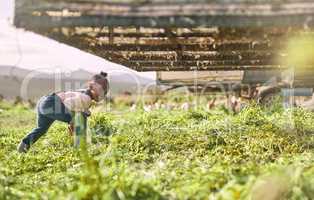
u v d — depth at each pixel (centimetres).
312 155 730
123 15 472
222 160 720
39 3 467
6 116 2231
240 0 480
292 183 448
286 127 1048
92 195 443
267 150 838
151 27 491
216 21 473
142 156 820
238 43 668
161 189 508
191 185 499
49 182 595
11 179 608
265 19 472
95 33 588
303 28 502
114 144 859
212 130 1062
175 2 479
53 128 1331
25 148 945
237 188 445
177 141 949
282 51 745
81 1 473
